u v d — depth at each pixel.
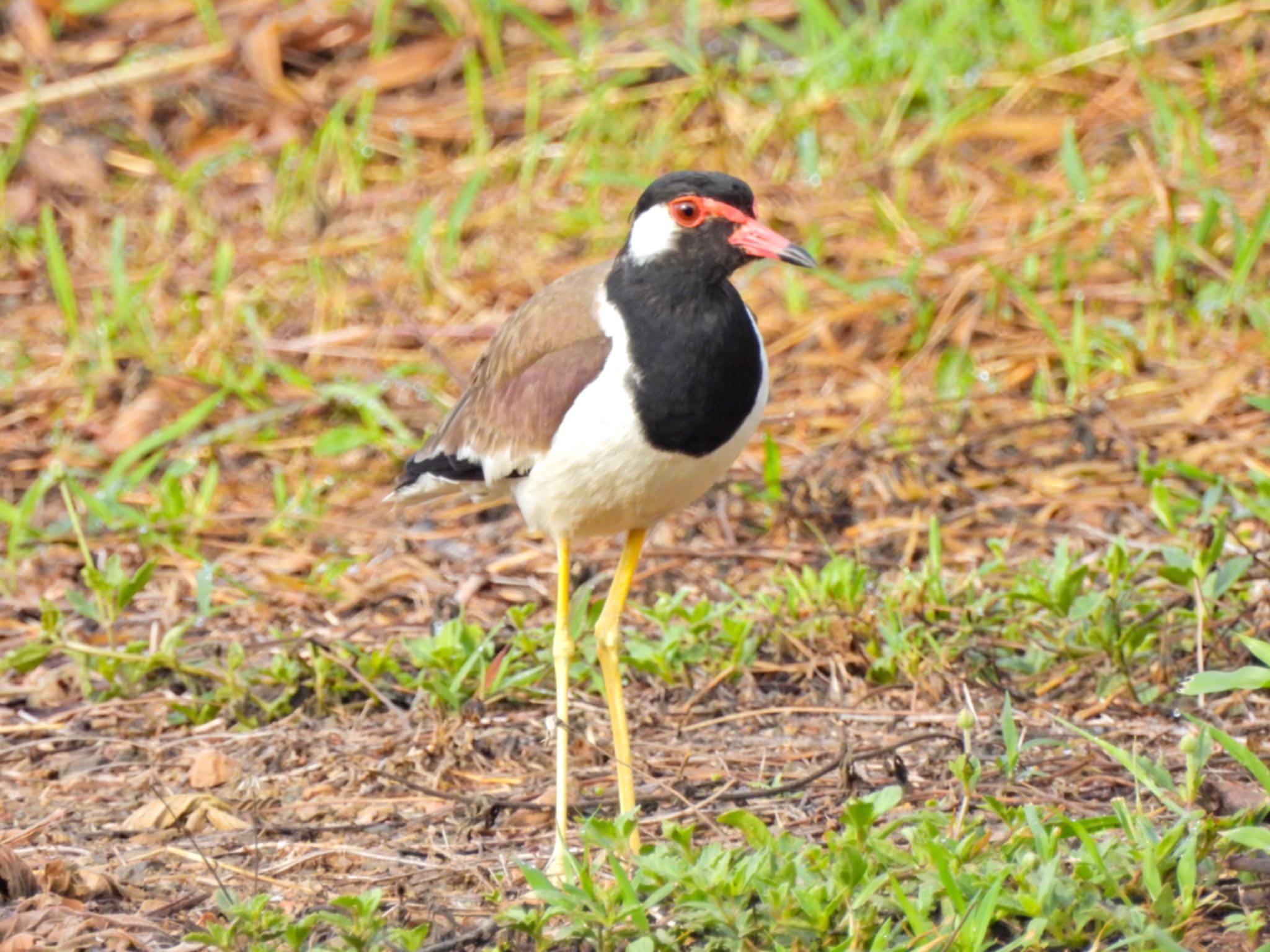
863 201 16.70
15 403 15.27
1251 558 10.73
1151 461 13.12
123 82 19.09
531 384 8.78
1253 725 9.39
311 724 10.40
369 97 18.22
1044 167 17.00
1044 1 18.88
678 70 18.64
